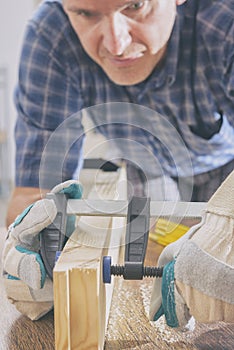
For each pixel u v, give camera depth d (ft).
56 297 1.73
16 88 4.60
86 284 1.74
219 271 1.70
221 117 4.72
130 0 4.09
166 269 1.82
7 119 12.43
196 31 4.43
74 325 1.77
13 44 12.24
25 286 2.12
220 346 1.97
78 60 4.42
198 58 4.46
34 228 2.03
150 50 4.39
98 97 4.65
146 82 4.59
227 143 4.86
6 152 12.10
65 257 1.84
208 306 1.73
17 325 2.18
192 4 4.39
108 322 2.18
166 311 1.87
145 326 2.14
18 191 3.89
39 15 4.59
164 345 1.98
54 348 1.98
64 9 4.39
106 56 4.39
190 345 1.98
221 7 4.34
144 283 2.64
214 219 1.82
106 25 4.27
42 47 4.45
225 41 4.41
